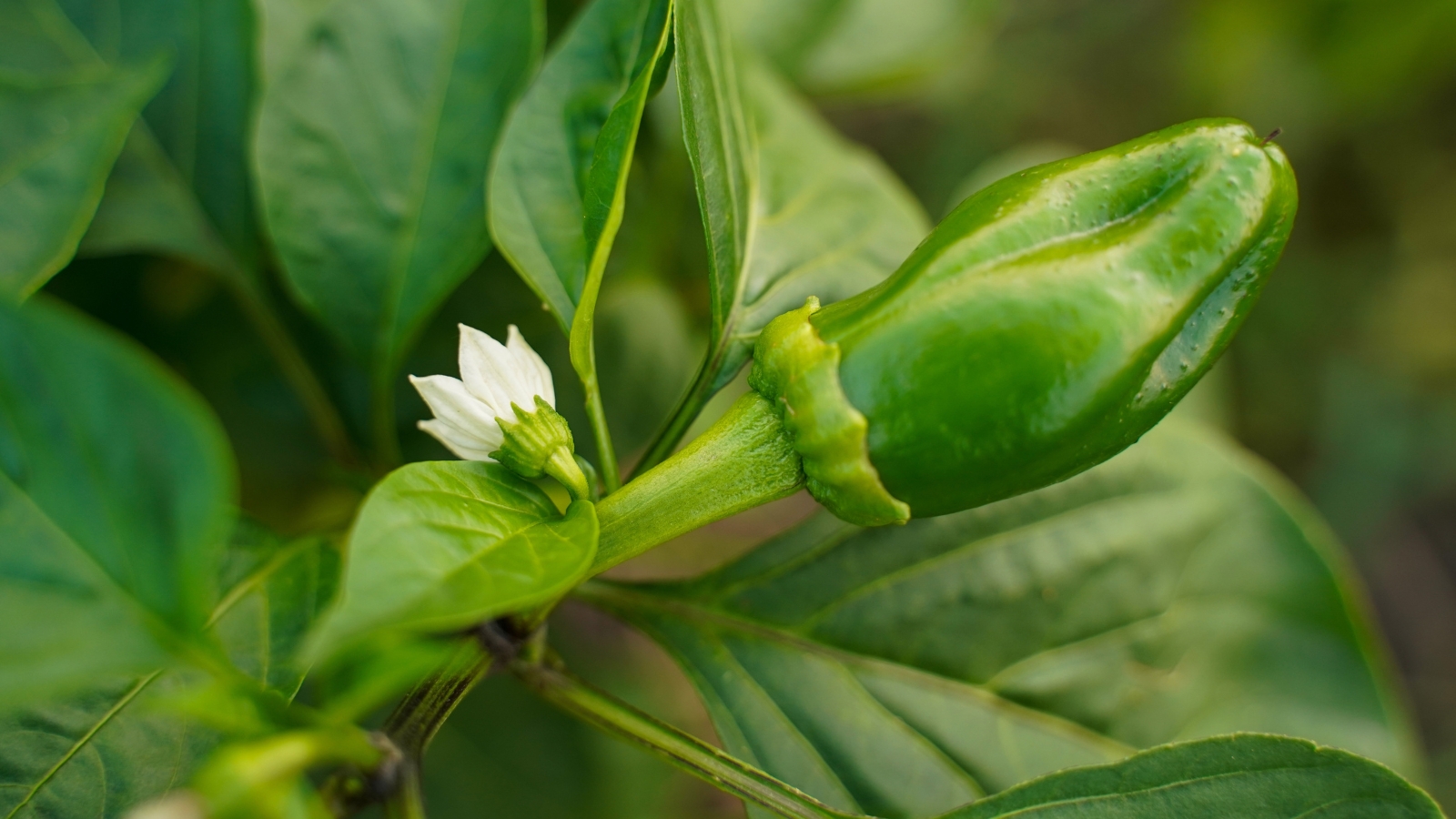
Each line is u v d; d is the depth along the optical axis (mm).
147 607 352
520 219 401
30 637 351
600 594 428
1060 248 375
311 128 424
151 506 349
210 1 431
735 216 408
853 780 425
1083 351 372
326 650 346
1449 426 865
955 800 427
